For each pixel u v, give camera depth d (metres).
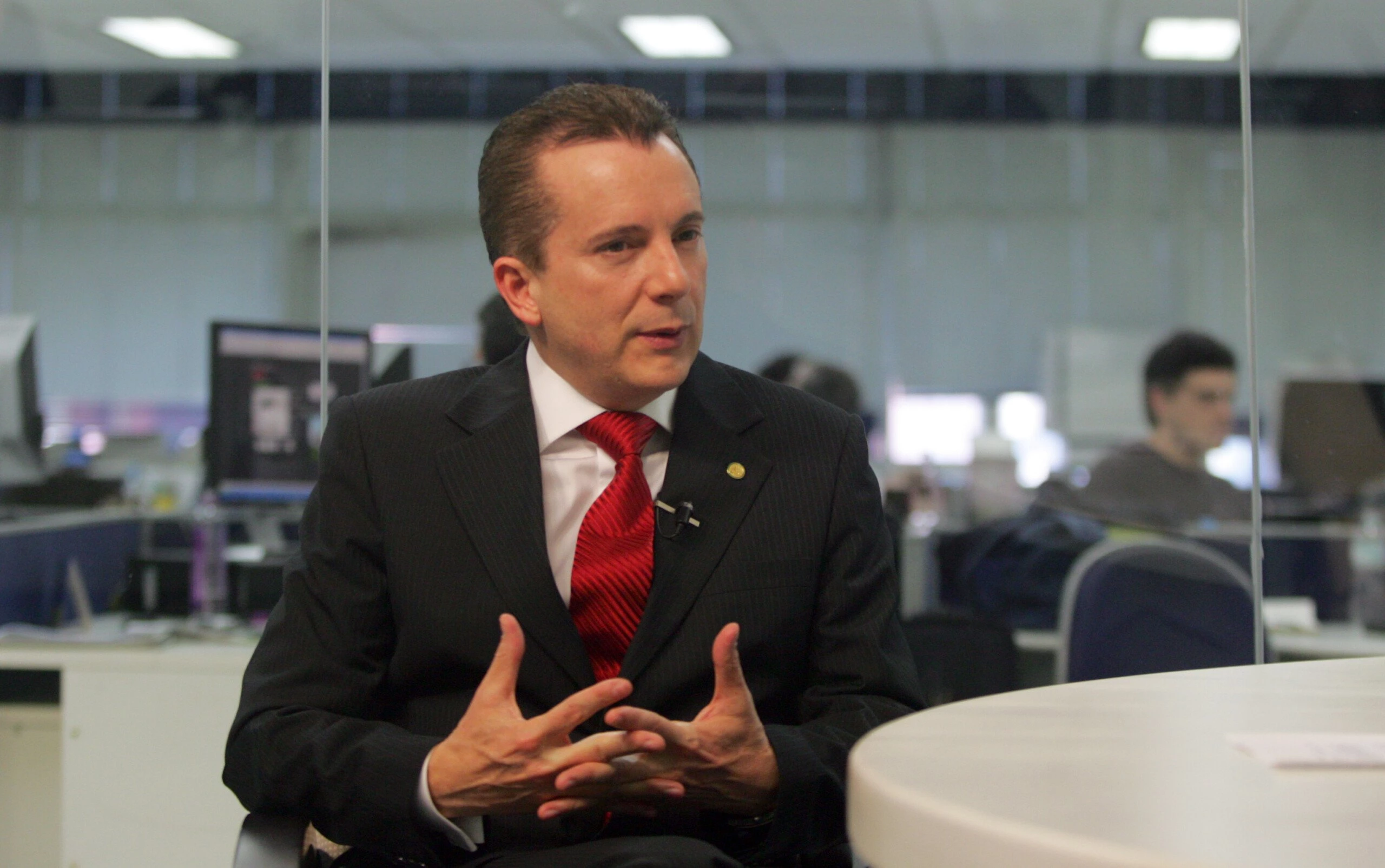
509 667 0.85
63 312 8.92
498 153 1.02
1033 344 9.01
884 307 9.12
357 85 1.93
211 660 1.77
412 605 1.00
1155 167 8.75
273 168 8.66
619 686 0.82
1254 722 0.69
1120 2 6.41
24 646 1.81
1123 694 0.78
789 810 0.88
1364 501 2.98
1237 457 3.26
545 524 1.02
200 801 1.77
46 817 1.96
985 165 8.98
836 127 8.94
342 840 0.92
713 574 1.00
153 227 8.83
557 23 4.38
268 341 2.37
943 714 0.71
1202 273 8.73
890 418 9.05
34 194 8.81
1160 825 0.48
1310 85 6.16
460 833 0.89
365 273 8.72
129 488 3.25
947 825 0.50
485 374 1.12
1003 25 6.85
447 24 4.08
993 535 2.85
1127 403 8.39
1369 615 2.69
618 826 0.96
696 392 1.08
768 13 6.34
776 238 9.14
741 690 0.87
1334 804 0.52
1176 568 1.75
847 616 1.04
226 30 4.86
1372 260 8.43
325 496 1.05
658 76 2.45
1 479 2.83
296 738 0.94
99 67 6.88
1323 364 3.81
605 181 0.95
